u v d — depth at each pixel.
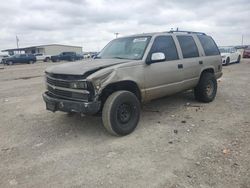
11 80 16.03
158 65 5.90
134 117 5.34
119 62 5.36
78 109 4.88
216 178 3.59
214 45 8.06
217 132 5.30
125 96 5.09
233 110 6.88
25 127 6.04
